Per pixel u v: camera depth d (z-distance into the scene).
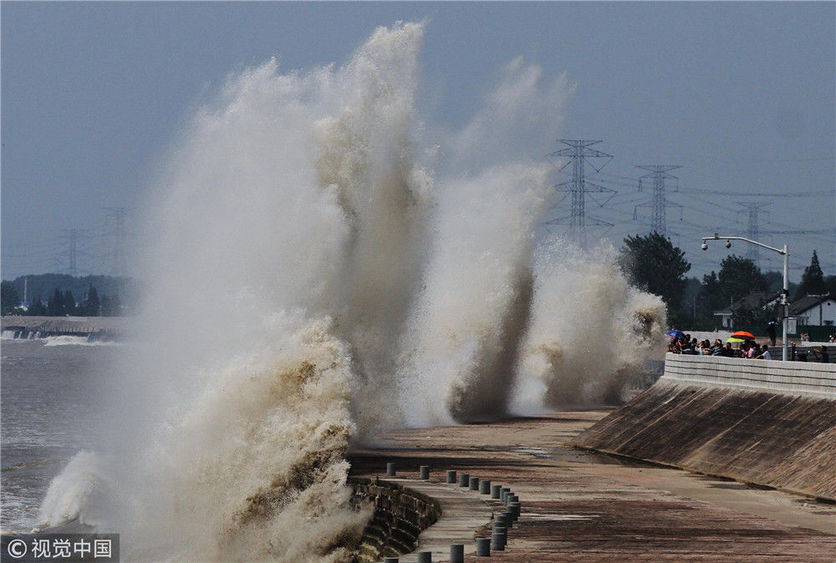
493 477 91.94
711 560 58.72
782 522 72.50
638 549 61.56
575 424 148.25
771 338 155.12
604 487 87.88
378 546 80.12
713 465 99.31
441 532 65.81
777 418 99.56
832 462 86.75
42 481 124.94
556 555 59.41
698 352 138.00
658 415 119.19
